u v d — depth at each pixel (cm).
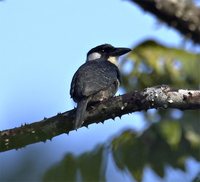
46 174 1117
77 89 1120
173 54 1258
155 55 1261
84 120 973
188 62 1244
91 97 1120
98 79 1155
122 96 955
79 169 1117
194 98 937
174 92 940
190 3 1142
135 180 1154
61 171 1112
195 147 1201
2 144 923
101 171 1117
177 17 1131
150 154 1181
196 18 1139
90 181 1116
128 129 1188
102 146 1137
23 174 1242
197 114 1217
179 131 1203
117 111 961
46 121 940
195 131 1207
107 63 1257
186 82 1250
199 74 1238
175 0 1130
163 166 1189
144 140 1175
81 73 1177
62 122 945
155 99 939
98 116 970
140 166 1160
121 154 1151
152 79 1261
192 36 1152
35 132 931
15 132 923
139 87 1275
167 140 1179
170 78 1251
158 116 1233
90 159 1122
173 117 1227
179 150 1202
